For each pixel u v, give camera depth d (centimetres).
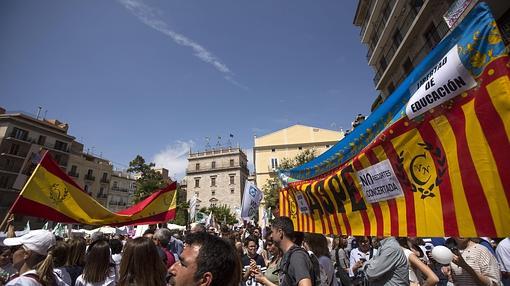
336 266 636
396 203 220
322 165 351
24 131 4394
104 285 348
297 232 307
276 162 4816
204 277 154
